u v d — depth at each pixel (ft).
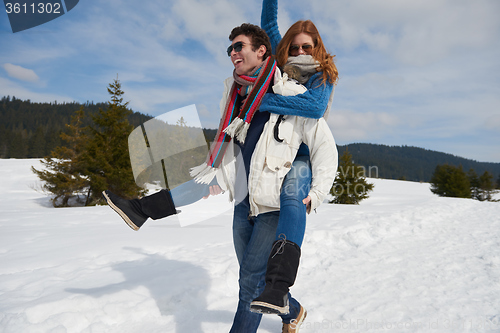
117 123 67.00
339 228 18.01
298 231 4.24
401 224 19.79
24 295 7.91
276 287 3.76
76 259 11.89
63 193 68.18
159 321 7.16
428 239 16.56
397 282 9.89
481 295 8.61
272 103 4.81
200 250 13.42
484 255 12.71
